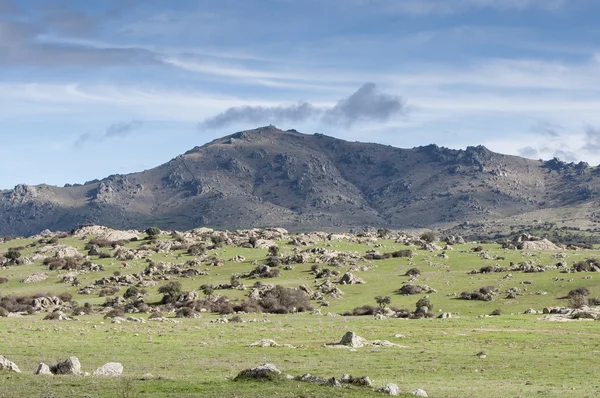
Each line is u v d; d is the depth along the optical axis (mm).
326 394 42906
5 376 50094
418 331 100875
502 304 177750
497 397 48281
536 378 58875
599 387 53625
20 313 174500
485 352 76250
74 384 46656
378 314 153625
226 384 46594
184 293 194500
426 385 54375
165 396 42500
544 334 94562
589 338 89625
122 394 42406
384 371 62875
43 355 73125
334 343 84625
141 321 130500
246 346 81125
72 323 123250
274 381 47125
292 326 113562
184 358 71188
